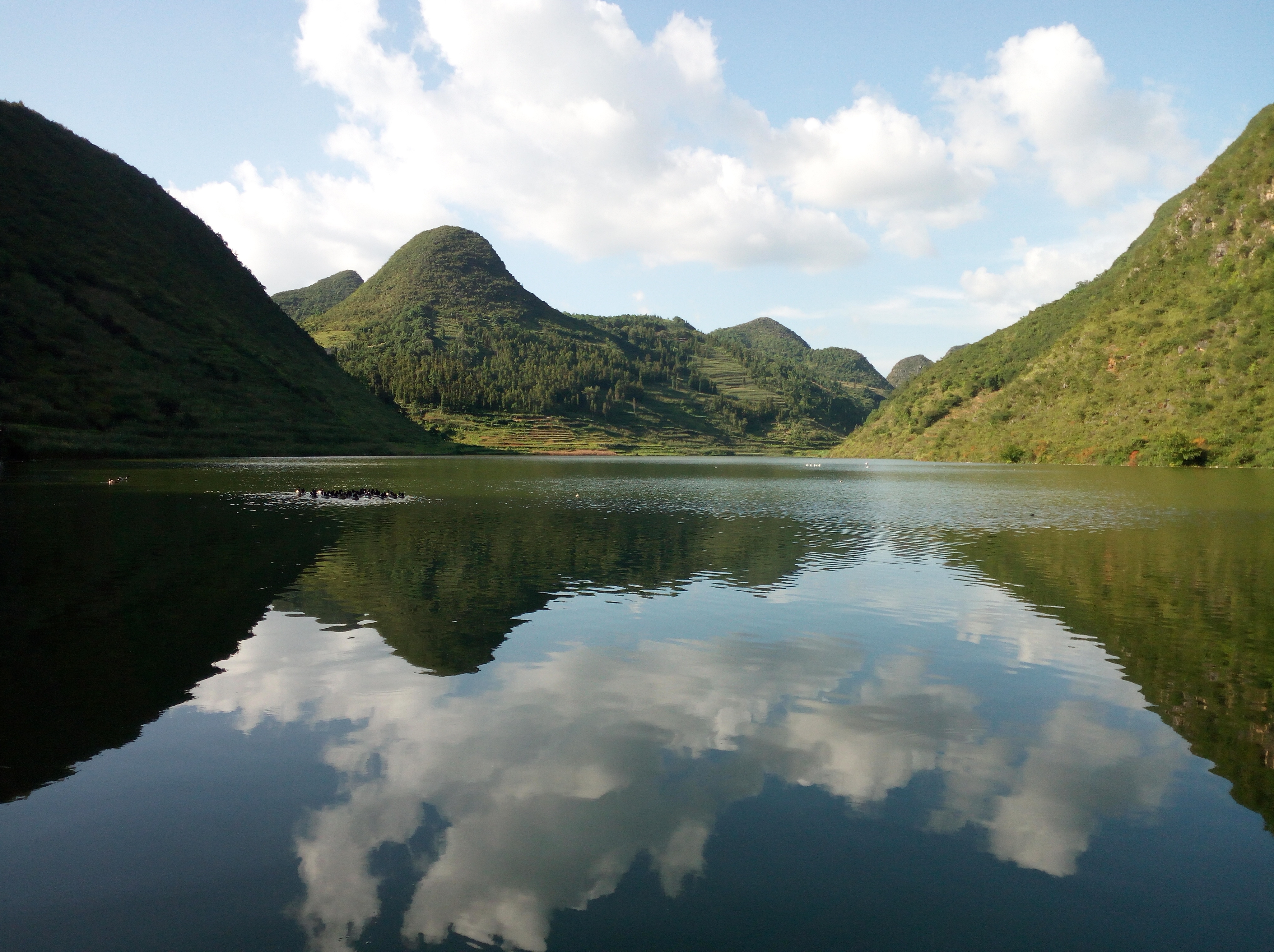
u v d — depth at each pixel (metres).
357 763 11.94
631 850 9.60
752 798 10.98
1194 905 8.70
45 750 12.29
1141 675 16.78
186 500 56.81
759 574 28.91
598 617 21.64
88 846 9.56
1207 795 11.32
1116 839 10.06
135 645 18.14
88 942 7.77
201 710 14.06
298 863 9.24
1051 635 20.08
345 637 19.12
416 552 33.12
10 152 179.50
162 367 157.88
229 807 10.55
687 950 7.70
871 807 10.76
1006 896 8.79
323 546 34.50
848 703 14.88
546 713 14.16
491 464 155.88
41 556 30.67
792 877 9.06
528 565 30.36
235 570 28.16
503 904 8.47
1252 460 135.75
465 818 10.33
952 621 21.53
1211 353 160.00
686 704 14.72
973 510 57.78
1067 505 63.03
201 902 8.48
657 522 46.88
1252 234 173.12
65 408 129.12
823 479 108.19
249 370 179.25
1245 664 17.62
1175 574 29.42
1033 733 13.52
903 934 8.09
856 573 29.33
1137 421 162.50
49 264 160.00
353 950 7.63
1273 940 8.05
